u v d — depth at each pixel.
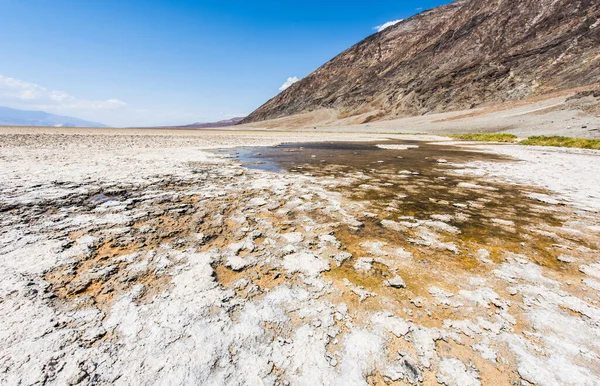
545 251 4.44
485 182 9.55
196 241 4.62
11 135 24.80
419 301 3.21
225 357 2.41
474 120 56.69
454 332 2.75
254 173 10.77
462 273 3.80
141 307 2.97
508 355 2.48
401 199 7.36
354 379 2.25
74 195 6.95
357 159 15.73
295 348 2.53
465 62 108.38
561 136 25.62
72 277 3.46
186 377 2.20
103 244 4.38
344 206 6.68
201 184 8.62
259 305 3.09
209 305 3.04
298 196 7.49
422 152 19.83
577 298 3.26
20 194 6.79
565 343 2.61
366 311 3.03
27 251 4.02
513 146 24.23
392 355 2.47
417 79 119.31
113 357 2.35
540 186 8.93
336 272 3.80
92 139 25.30
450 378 2.27
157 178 9.25
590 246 4.62
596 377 2.26
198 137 34.53
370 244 4.66
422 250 4.46
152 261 3.91
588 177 10.21
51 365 2.24
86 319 2.76
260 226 5.35
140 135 35.09
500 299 3.25
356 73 168.00
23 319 2.70
